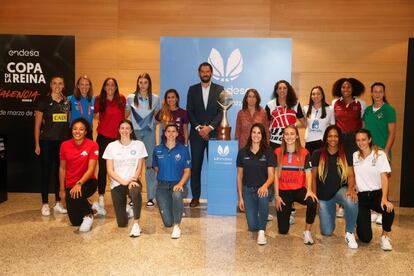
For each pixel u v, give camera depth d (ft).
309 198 12.53
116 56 20.15
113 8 19.99
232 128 18.37
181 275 10.12
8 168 19.22
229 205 15.80
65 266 10.59
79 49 20.18
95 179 14.35
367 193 12.68
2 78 18.92
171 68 18.20
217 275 10.15
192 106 16.88
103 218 15.17
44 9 20.11
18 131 19.11
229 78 18.12
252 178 13.44
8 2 20.15
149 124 16.67
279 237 13.30
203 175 18.60
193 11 19.74
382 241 12.28
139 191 13.08
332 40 19.38
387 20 19.07
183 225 14.42
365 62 19.30
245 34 19.61
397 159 19.47
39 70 18.86
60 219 14.96
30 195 18.88
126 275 10.08
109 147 13.78
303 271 10.50
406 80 17.51
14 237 12.87
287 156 13.44
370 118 16.16
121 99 16.58
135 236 13.02
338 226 14.65
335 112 16.63
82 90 16.24
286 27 19.52
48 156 15.71
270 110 16.67
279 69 17.94
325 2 19.29
